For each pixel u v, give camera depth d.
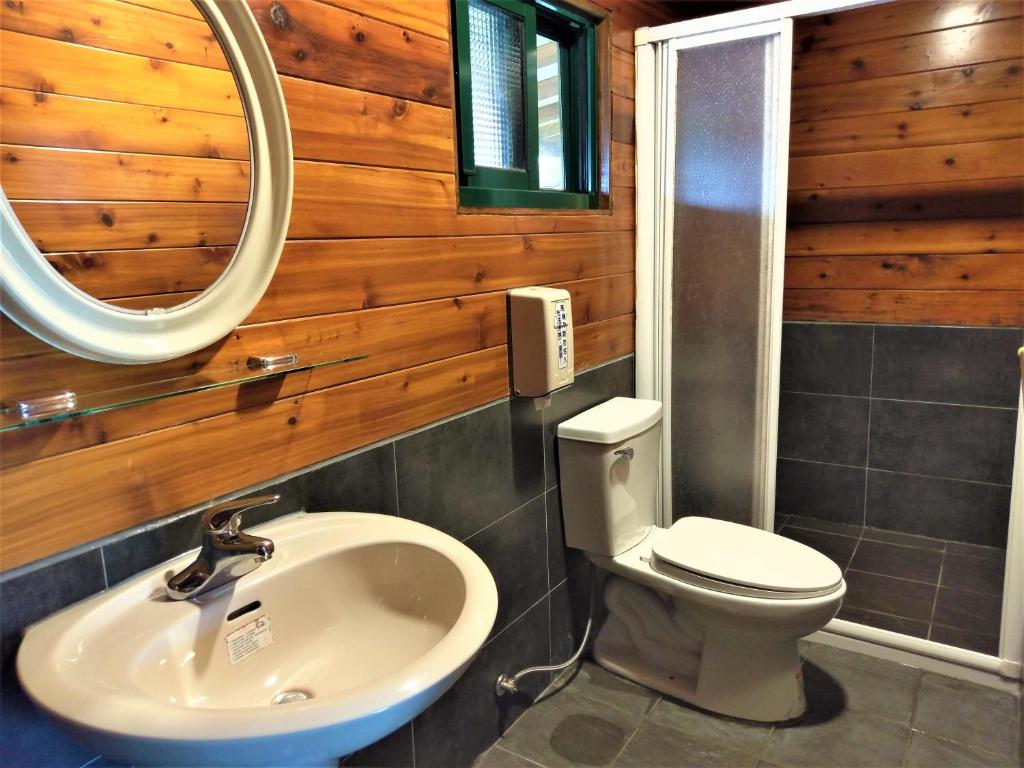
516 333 1.61
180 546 0.98
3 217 0.73
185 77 0.91
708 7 2.39
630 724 1.81
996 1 2.20
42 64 0.78
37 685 0.72
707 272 2.14
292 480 1.14
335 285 1.18
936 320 2.49
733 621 1.70
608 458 1.78
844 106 2.50
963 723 1.77
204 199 0.95
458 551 1.03
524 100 1.75
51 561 0.84
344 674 1.01
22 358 0.80
